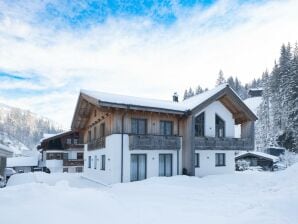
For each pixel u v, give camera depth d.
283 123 55.84
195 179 19.38
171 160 21.92
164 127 22.22
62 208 7.18
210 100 22.73
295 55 59.62
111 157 19.45
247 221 7.91
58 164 43.06
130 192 14.18
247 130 25.92
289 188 13.39
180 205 10.57
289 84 52.97
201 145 22.30
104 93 21.97
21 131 183.50
